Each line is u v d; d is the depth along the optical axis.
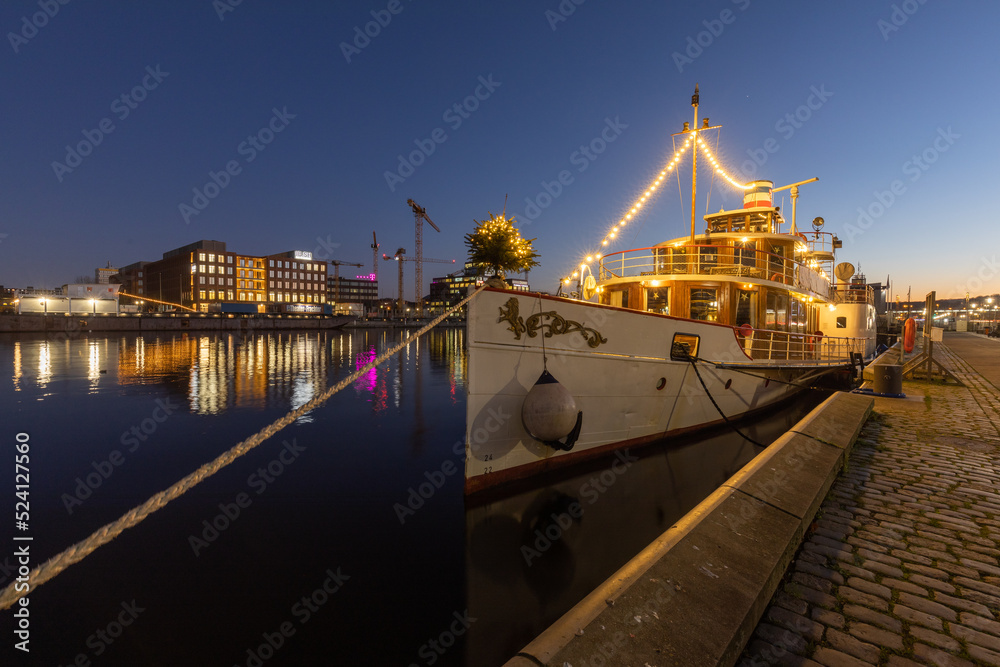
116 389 19.16
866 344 22.59
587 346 8.33
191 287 108.12
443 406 16.22
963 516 4.67
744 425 11.93
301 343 48.75
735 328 10.84
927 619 3.06
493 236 9.98
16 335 51.81
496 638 4.44
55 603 4.86
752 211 15.38
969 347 31.56
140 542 6.26
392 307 157.25
